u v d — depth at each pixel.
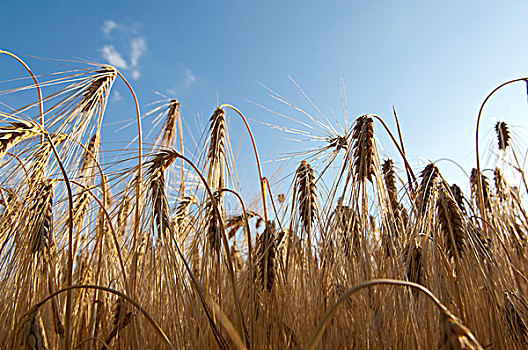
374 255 0.38
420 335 0.29
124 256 0.42
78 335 0.34
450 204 0.32
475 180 0.58
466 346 0.15
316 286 0.33
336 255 0.35
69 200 0.30
